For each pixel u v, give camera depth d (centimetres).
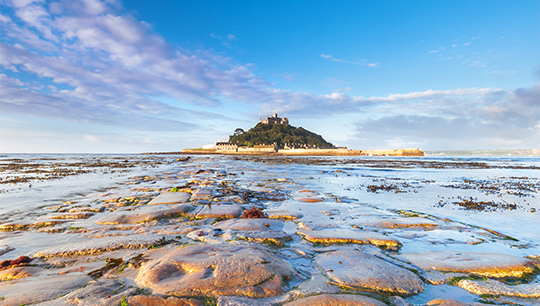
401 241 658
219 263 439
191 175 2356
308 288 398
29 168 3309
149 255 501
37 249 566
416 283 421
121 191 1347
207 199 1142
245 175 2533
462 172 3291
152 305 337
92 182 1772
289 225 809
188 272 423
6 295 360
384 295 386
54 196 1215
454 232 742
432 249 606
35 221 784
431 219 880
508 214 987
